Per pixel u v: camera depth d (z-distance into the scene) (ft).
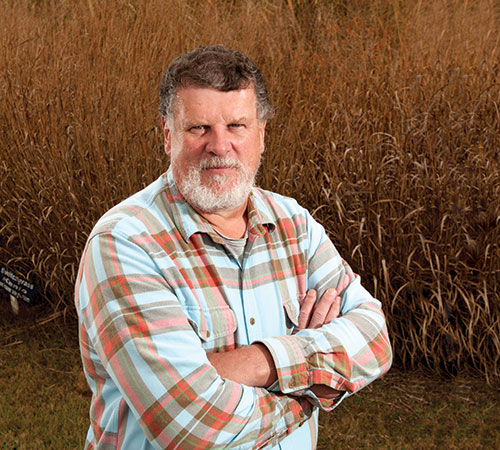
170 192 4.30
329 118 12.03
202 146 4.15
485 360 10.11
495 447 8.90
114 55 14.24
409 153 10.48
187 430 3.80
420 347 10.15
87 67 13.41
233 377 4.00
